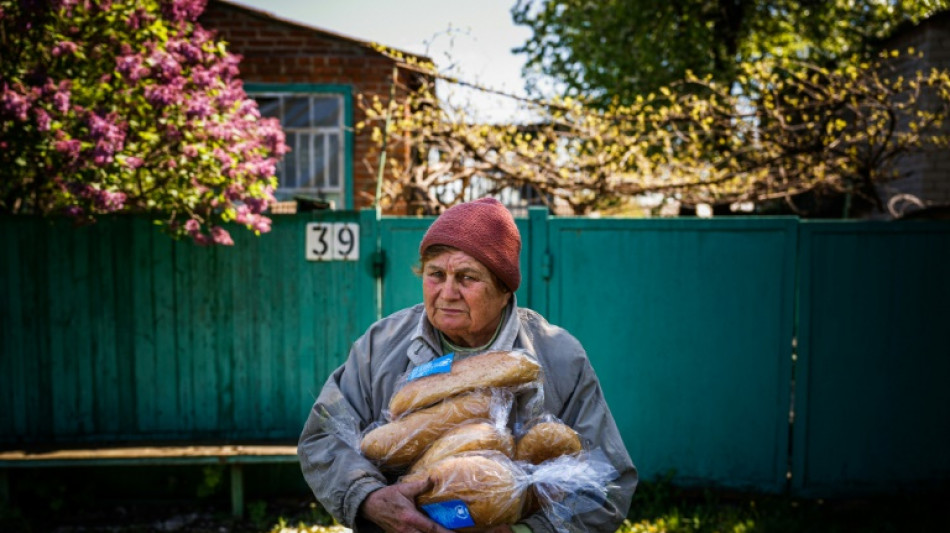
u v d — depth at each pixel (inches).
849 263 182.2
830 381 184.5
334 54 287.4
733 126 240.7
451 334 67.6
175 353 180.7
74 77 169.0
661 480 185.8
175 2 176.6
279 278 181.0
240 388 182.2
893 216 247.1
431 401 61.3
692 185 231.3
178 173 167.8
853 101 231.5
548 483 57.8
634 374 185.6
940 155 338.6
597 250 184.4
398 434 60.8
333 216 180.4
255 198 171.2
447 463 57.1
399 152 289.4
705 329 184.1
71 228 176.1
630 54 490.6
